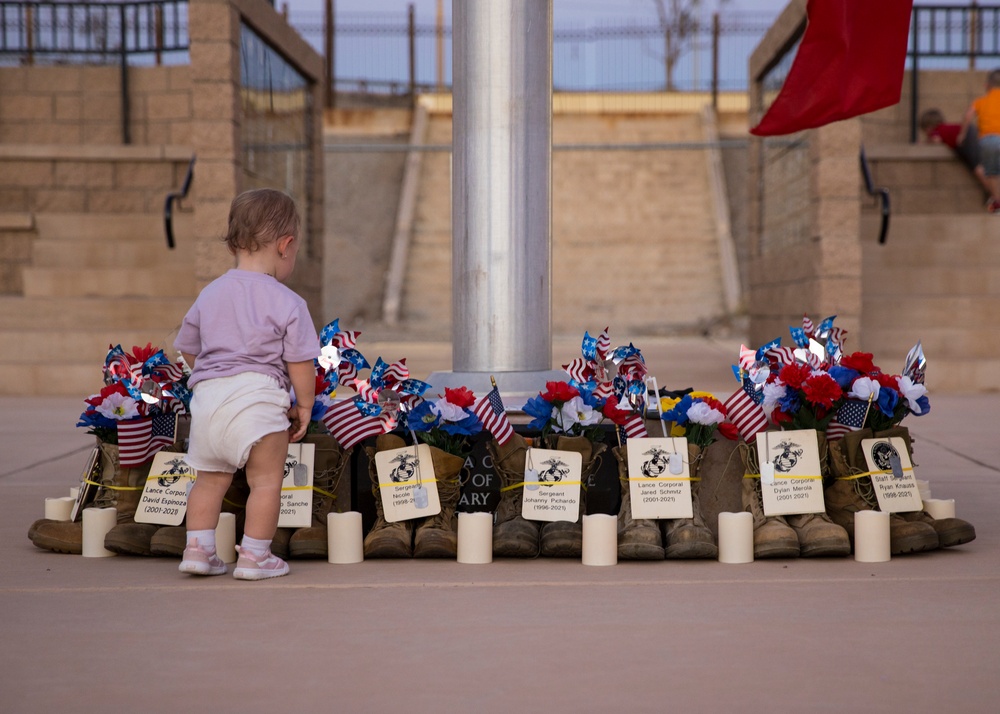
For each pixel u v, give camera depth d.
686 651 2.66
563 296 18.78
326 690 2.39
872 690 2.38
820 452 3.84
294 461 3.80
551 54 4.55
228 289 3.42
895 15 4.89
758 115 12.30
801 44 4.97
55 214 11.58
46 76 12.19
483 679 2.46
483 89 4.40
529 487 3.79
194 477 3.81
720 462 4.00
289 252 3.59
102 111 12.17
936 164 12.02
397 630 2.86
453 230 4.55
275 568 3.50
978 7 12.50
